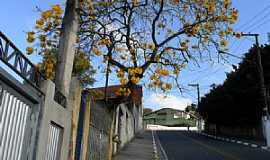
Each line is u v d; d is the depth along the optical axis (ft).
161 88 43.75
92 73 49.85
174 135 153.89
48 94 23.54
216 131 160.45
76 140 32.17
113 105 48.70
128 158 58.44
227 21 46.39
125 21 45.37
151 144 94.63
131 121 107.24
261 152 71.10
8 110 18.67
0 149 18.03
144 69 45.14
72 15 30.68
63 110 27.58
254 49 117.91
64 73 28.86
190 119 310.65
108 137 50.03
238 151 74.18
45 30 34.91
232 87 129.08
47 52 34.76
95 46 43.98
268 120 88.38
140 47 45.75
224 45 47.39
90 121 36.94
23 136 20.79
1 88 17.54
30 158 21.20
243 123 128.26
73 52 30.04
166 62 46.60
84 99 34.40
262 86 96.94
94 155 39.55
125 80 43.39
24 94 20.16
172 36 47.26
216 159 60.85
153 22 46.75
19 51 18.53
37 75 22.29
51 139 25.58
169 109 324.19
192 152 73.61
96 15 41.50
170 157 64.39
